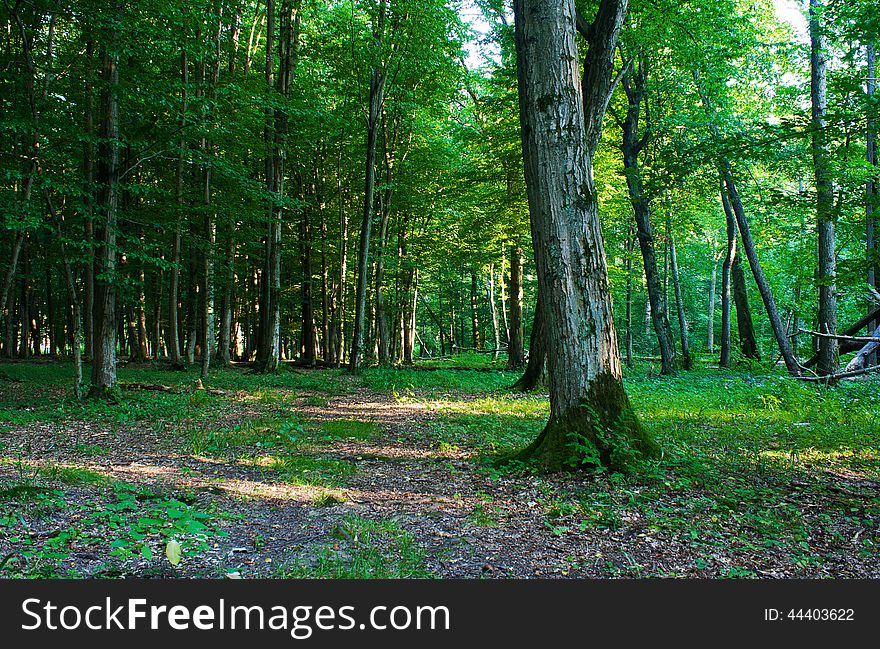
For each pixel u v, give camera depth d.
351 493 5.77
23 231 11.99
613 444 6.44
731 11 15.36
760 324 35.09
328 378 18.91
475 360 32.44
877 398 11.57
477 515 4.99
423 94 22.88
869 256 11.77
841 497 5.59
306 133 21.58
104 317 12.20
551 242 6.64
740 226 17.50
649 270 20.09
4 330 30.61
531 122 6.64
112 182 12.05
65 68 12.71
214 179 17.64
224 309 23.20
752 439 8.40
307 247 26.48
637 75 19.16
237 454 7.55
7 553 3.72
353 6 20.84
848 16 12.62
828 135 10.91
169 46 12.20
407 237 29.88
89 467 6.50
